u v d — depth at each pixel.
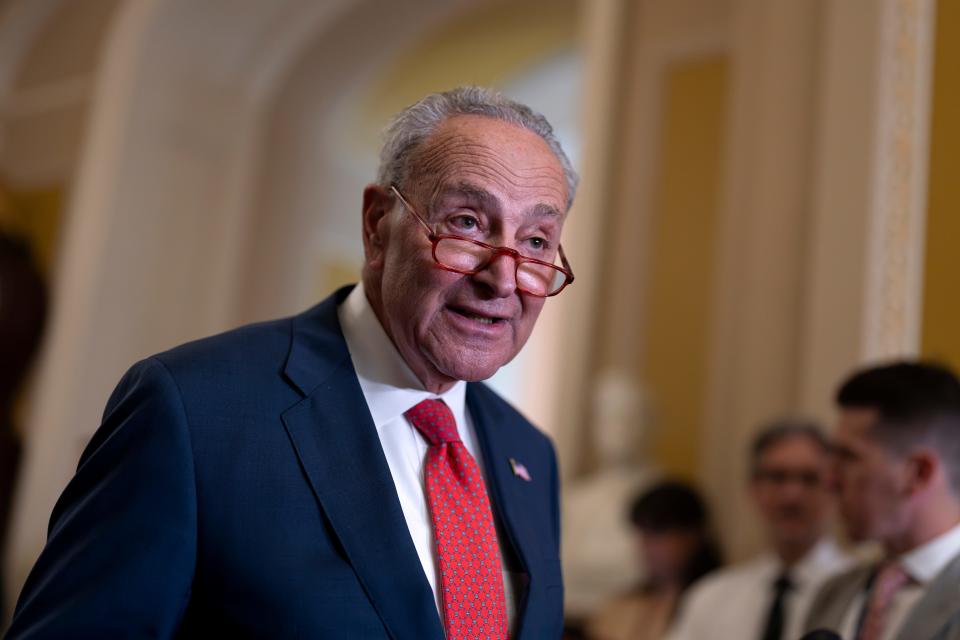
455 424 1.49
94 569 1.16
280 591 1.22
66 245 7.46
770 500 3.08
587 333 5.38
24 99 8.23
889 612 2.00
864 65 3.90
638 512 3.97
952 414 2.06
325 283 9.35
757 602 3.13
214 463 1.25
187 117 8.02
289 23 8.47
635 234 5.45
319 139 9.29
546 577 1.50
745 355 4.31
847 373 3.67
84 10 8.18
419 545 1.37
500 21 8.40
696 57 5.50
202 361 1.33
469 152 1.38
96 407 7.11
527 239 1.42
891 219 3.68
